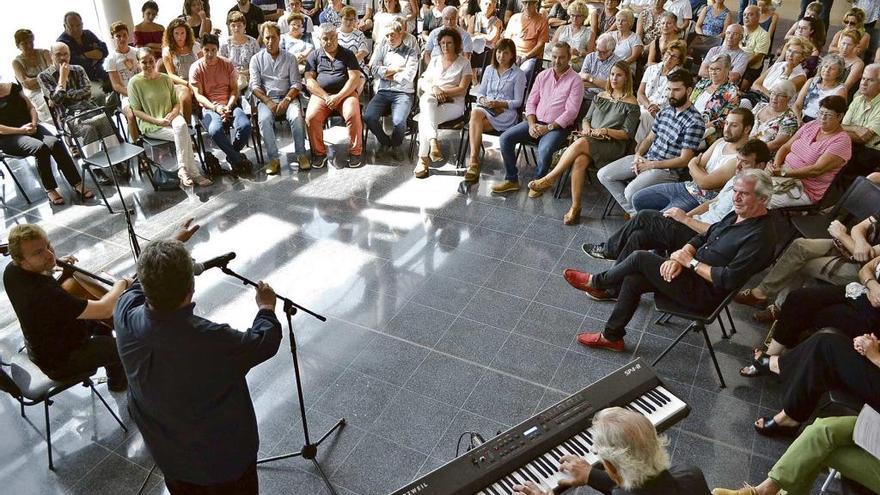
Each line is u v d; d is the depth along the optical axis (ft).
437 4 24.71
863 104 15.96
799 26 20.43
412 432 10.32
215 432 6.89
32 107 16.98
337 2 24.56
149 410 6.78
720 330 12.61
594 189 17.88
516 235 15.70
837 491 9.27
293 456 9.73
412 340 12.23
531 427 7.66
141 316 6.35
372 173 18.58
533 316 12.98
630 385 8.31
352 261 14.52
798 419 9.81
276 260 14.48
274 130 20.17
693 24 25.84
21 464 9.70
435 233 15.69
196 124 18.40
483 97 18.10
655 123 15.55
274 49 18.72
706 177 13.69
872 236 11.38
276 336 7.06
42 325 8.96
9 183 17.71
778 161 14.83
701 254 11.15
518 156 19.11
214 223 15.96
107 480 9.48
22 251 8.65
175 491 7.56
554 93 17.13
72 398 10.87
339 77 19.10
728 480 9.59
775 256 13.87
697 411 10.78
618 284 12.15
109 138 16.98
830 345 9.31
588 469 6.91
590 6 24.17
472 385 11.26
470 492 7.07
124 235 15.51
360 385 11.17
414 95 20.02
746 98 17.37
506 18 26.17
